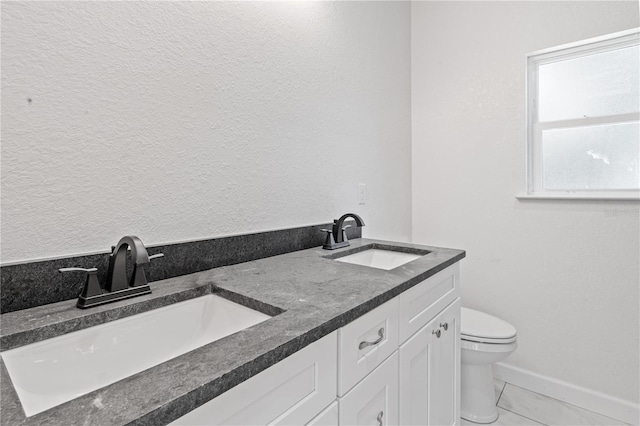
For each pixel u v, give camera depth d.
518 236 1.92
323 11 1.53
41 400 0.58
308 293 0.81
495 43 1.95
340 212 1.64
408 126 2.25
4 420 0.38
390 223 2.06
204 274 0.99
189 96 1.01
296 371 0.60
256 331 0.60
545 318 1.85
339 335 0.70
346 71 1.67
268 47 1.26
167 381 0.45
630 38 1.63
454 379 1.32
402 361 0.95
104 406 0.40
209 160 1.07
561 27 1.75
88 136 0.81
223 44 1.10
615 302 1.66
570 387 1.78
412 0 2.28
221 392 0.46
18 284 0.70
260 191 1.24
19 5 0.70
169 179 0.97
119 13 0.85
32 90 0.72
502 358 1.61
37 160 0.73
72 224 0.79
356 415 0.76
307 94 1.44
